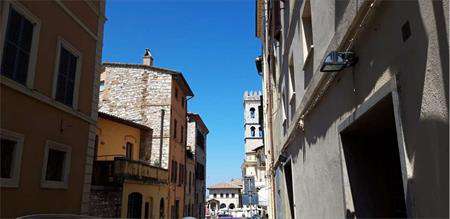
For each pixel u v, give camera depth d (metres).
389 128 4.96
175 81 32.56
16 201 9.45
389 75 3.70
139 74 31.66
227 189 105.25
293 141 10.20
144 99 31.06
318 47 6.53
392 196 4.93
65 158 11.86
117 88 31.53
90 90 13.60
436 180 2.81
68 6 12.16
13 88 9.41
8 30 9.38
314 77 6.68
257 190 27.77
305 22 8.15
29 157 10.03
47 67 10.95
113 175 19.86
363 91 4.45
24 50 10.01
